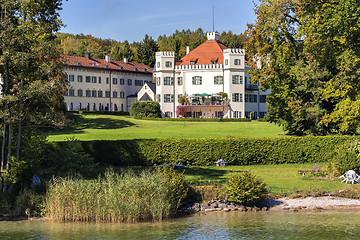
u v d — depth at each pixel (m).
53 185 25.03
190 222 22.92
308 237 20.02
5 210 24.53
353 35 38.09
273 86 48.38
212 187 27.14
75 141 33.62
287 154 40.22
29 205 24.70
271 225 22.17
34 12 26.05
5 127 26.27
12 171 24.86
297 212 24.88
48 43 26.25
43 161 33.25
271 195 27.62
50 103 27.41
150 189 24.03
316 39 39.38
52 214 23.72
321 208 25.69
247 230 21.25
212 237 20.20
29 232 21.22
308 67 46.38
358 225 22.09
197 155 38.91
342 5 35.22
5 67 25.56
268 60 48.44
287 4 44.91
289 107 48.81
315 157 40.56
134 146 38.25
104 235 20.64
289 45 47.19
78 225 22.59
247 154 39.53
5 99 24.95
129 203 23.38
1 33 24.95
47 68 26.44
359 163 31.84
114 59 141.25
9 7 25.47
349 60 37.56
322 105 48.47
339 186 29.48
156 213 23.52
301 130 54.12
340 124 48.53
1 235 20.69
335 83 40.34
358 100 39.06
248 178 26.05
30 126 26.88
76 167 30.94
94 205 23.64
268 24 44.91
